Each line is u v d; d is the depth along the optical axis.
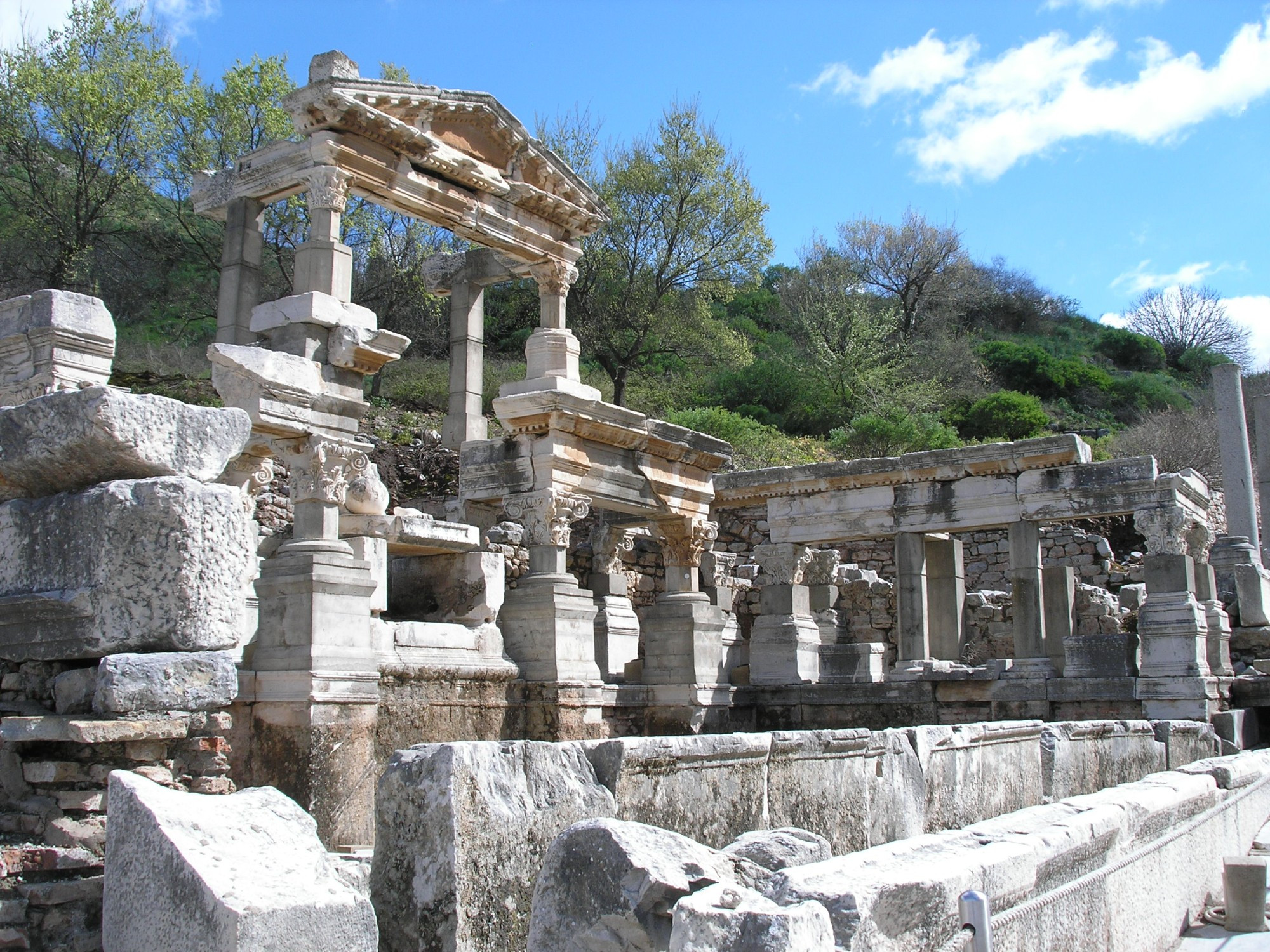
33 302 10.08
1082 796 7.87
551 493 15.91
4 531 6.52
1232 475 27.38
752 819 6.43
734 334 41.81
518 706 14.93
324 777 11.08
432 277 20.30
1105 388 55.31
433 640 13.76
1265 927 8.48
